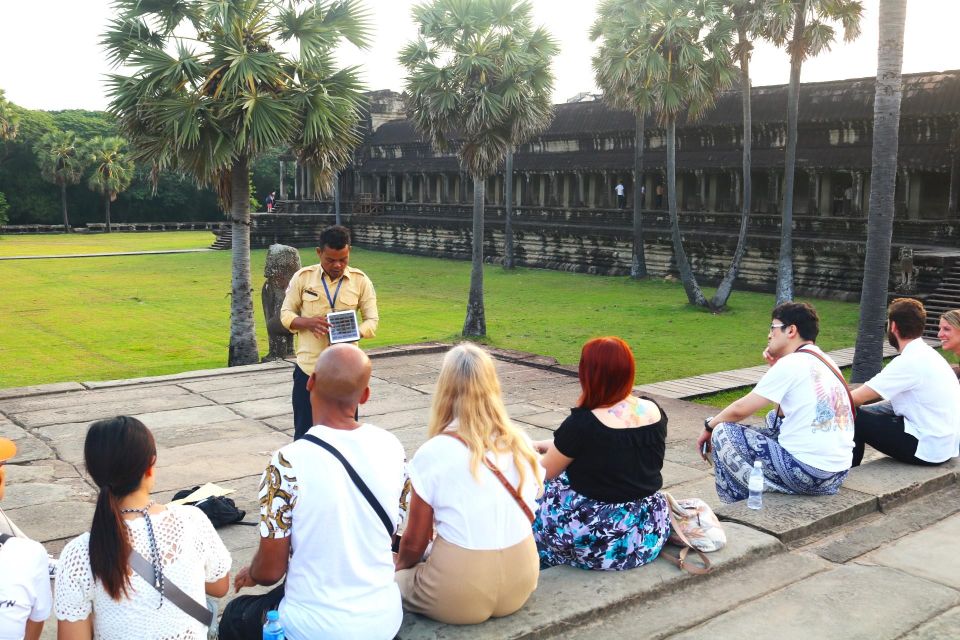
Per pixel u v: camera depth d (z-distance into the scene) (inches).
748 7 1005.2
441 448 137.4
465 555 136.9
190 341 879.7
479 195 837.2
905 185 1174.3
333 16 623.5
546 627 145.6
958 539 198.5
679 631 152.9
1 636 111.1
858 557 188.2
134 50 586.9
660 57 1019.3
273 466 125.2
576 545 165.6
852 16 949.2
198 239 2778.1
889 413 245.4
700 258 1366.9
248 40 617.9
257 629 133.5
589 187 1710.1
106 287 1391.5
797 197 1509.6
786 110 1296.8
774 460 209.8
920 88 1149.1
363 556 127.3
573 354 751.7
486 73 797.9
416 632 139.6
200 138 595.5
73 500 275.7
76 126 3641.7
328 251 247.1
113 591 108.9
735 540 185.9
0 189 3331.7
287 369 516.7
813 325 214.5
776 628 155.0
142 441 112.0
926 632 154.3
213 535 122.2
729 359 713.0
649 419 164.9
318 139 625.3
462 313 1064.8
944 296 909.8
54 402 424.2
